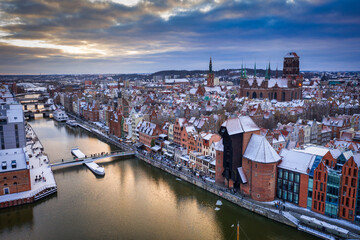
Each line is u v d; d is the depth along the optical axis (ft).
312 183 298.35
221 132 351.67
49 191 376.07
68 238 281.33
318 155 311.68
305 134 517.14
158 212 330.95
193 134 465.06
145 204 350.64
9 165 358.64
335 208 281.74
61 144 641.81
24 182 363.15
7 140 468.75
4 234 288.71
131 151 553.64
